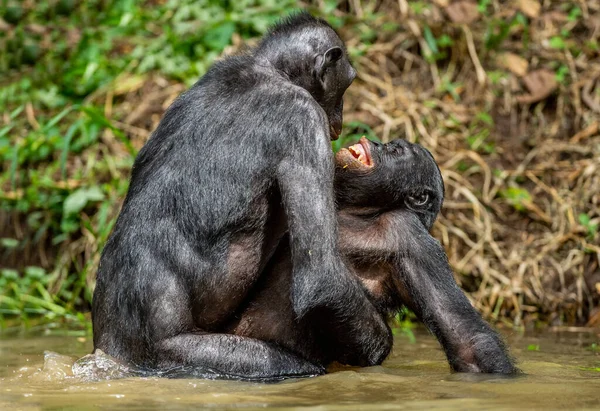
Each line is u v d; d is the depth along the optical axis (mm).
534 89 23000
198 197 11938
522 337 16922
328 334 12312
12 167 20125
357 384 10953
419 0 25203
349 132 21938
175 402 9672
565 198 20891
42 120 23422
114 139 22453
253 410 9180
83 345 15672
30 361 13648
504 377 11781
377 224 13531
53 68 24906
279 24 13820
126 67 24531
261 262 12320
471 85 23562
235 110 12211
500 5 25328
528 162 21750
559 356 14367
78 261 20578
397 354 14656
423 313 12875
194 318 12031
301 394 10211
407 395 10180
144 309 11688
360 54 23984
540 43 24219
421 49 24297
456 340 12555
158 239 11836
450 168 21328
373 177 13789
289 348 12469
